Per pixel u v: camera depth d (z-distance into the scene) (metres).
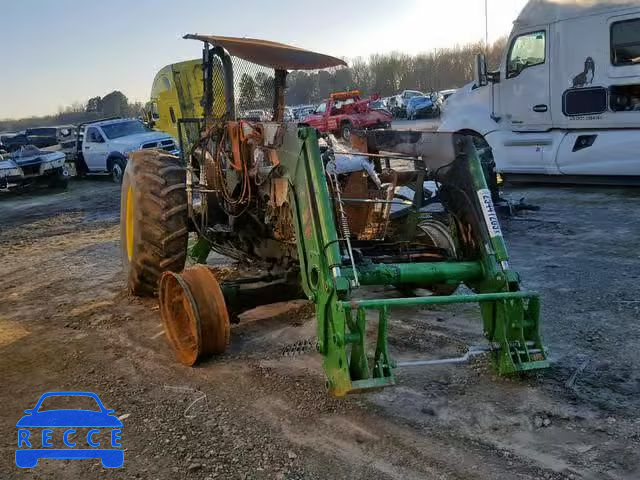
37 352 4.92
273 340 4.82
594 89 9.76
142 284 5.77
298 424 3.56
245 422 3.61
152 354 4.72
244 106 5.36
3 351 4.99
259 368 4.31
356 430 3.46
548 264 6.47
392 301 3.40
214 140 5.31
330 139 4.36
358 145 4.78
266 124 4.45
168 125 18.41
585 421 3.44
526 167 10.75
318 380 4.07
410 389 3.88
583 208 9.12
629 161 9.53
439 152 4.43
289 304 5.59
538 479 2.96
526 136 10.70
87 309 5.93
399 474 3.06
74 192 17.03
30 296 6.57
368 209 4.43
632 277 5.85
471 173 4.21
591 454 3.14
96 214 12.59
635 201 9.30
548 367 3.73
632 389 3.76
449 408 3.64
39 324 5.61
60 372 4.50
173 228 5.45
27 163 16.83
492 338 3.85
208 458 3.27
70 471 3.23
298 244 3.92
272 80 5.55
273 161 4.34
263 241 5.00
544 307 5.21
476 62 11.15
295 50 5.16
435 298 3.50
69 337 5.21
